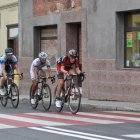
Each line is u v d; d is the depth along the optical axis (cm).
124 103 2258
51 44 2941
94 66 2528
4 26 3475
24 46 3139
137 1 2264
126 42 2398
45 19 2923
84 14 2591
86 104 2253
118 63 2402
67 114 1891
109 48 2433
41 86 2073
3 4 3459
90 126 1521
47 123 1598
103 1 2462
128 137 1295
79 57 2769
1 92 2255
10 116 1812
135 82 2292
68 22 2719
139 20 2322
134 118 1748
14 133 1382
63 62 1900
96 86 2516
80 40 2770
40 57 2031
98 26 2500
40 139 1277
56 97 1981
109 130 1429
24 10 3130
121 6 2350
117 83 2389
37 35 3056
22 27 3153
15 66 2194
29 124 1574
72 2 2686
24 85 3127
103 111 2045
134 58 2356
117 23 2394
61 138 1287
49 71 2067
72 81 1900
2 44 3522
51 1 2866
